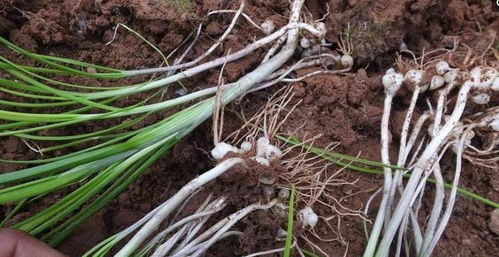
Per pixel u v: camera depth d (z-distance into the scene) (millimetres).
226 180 246
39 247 218
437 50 297
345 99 277
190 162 272
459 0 315
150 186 272
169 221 266
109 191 243
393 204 269
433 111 277
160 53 275
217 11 280
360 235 267
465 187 281
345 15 292
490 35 308
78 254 259
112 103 276
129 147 231
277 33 274
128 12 285
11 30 280
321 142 274
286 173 251
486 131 275
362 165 276
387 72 280
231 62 276
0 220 261
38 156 268
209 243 242
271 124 265
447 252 265
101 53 284
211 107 254
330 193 271
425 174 257
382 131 270
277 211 254
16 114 209
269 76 278
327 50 293
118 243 262
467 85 266
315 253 263
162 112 275
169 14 277
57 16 278
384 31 288
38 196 252
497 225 267
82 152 226
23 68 229
